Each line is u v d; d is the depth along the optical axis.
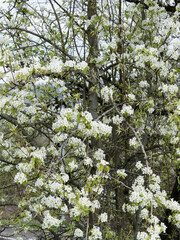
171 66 3.15
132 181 3.59
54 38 3.48
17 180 1.90
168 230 3.64
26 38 3.51
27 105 2.83
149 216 2.07
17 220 2.64
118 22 3.67
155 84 3.16
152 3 3.24
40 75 2.35
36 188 2.54
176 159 2.59
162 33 2.84
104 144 3.59
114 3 3.67
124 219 3.50
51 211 2.22
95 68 3.30
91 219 2.72
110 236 2.87
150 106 3.04
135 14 3.31
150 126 3.35
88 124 2.08
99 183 2.04
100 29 3.38
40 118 2.96
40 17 3.73
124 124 3.34
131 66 3.13
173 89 2.59
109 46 2.90
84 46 3.43
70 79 3.18
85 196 2.04
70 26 3.07
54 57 2.90
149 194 2.00
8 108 2.31
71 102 3.32
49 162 2.70
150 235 1.84
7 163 3.03
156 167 3.82
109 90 2.68
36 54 3.79
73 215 1.99
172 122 2.54
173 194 3.71
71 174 3.07
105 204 3.36
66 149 2.62
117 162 3.59
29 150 2.14
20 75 2.16
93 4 3.28
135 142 2.44
